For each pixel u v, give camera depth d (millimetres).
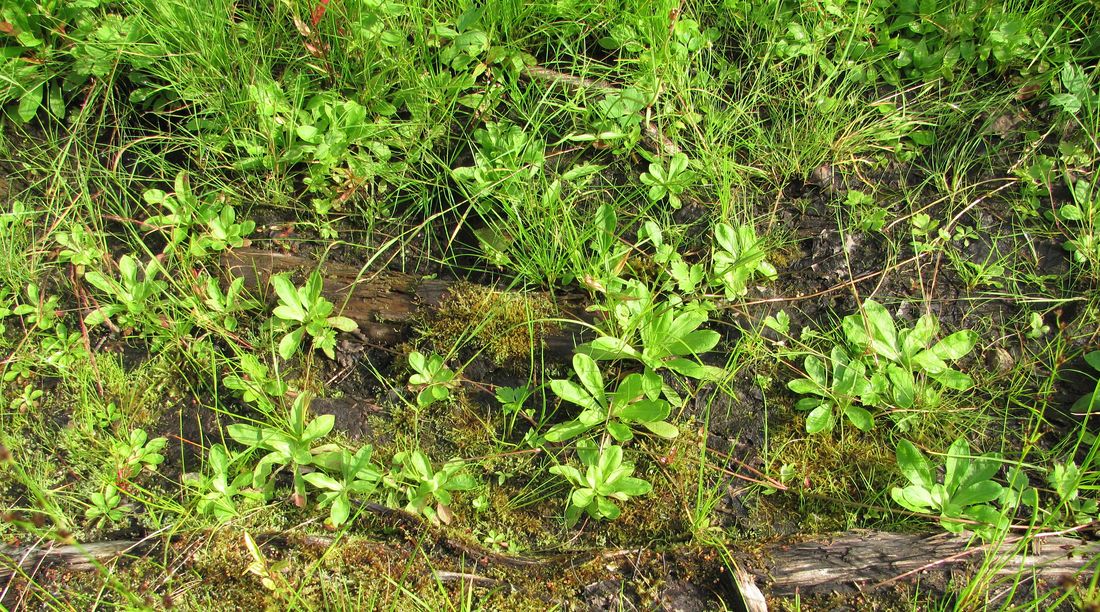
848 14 2498
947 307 2117
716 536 1827
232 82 2352
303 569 1789
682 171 2254
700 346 1942
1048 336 2061
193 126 2404
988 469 1797
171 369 2115
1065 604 1676
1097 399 1932
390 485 1889
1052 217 2227
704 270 2148
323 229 2309
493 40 2473
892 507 1849
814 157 2352
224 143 2355
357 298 2203
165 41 2365
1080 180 2211
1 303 2211
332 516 1825
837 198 2311
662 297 2160
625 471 1854
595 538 1851
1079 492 1829
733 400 2012
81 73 2416
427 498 1886
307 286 2113
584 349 2020
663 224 2270
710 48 2500
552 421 2002
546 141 2430
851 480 1893
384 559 1807
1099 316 2072
